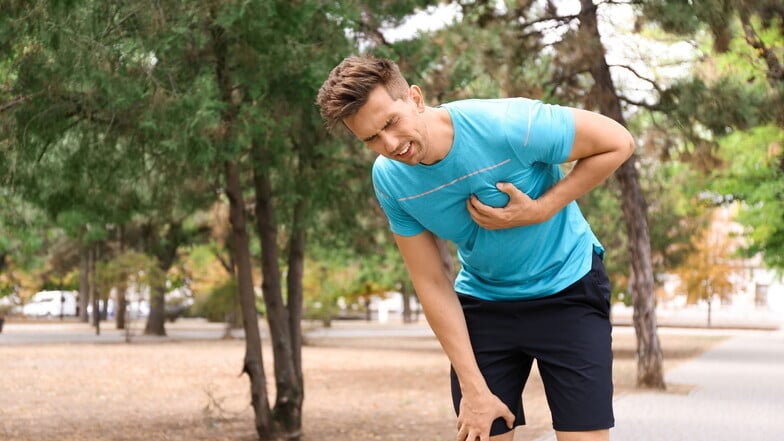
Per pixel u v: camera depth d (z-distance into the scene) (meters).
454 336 3.40
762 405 14.23
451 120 3.00
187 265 40.75
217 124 7.98
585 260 3.44
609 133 3.06
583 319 3.38
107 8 7.52
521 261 3.34
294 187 10.47
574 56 14.27
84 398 15.73
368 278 38.00
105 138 8.66
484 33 12.63
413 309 69.75
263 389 11.02
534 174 3.16
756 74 15.71
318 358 26.36
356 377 20.09
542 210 3.10
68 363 23.69
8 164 8.41
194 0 7.86
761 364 24.12
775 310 62.25
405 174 3.12
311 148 10.39
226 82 9.12
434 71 10.86
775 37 14.24
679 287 43.53
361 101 2.80
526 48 14.05
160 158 9.23
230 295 33.53
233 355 27.47
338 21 9.06
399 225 3.35
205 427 12.21
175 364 23.59
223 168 10.70
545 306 3.38
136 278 33.16
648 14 13.35
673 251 26.84
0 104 8.12
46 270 49.41
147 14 7.55
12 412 13.66
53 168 9.18
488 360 3.49
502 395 3.50
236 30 8.50
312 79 8.70
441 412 13.94
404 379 19.62
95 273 34.28
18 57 7.70
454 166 3.04
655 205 25.33
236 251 10.93
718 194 23.88
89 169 8.98
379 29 10.30
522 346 3.44
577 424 3.36
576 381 3.35
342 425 12.46
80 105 8.50
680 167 22.06
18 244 30.38
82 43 7.27
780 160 19.80
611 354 3.42
